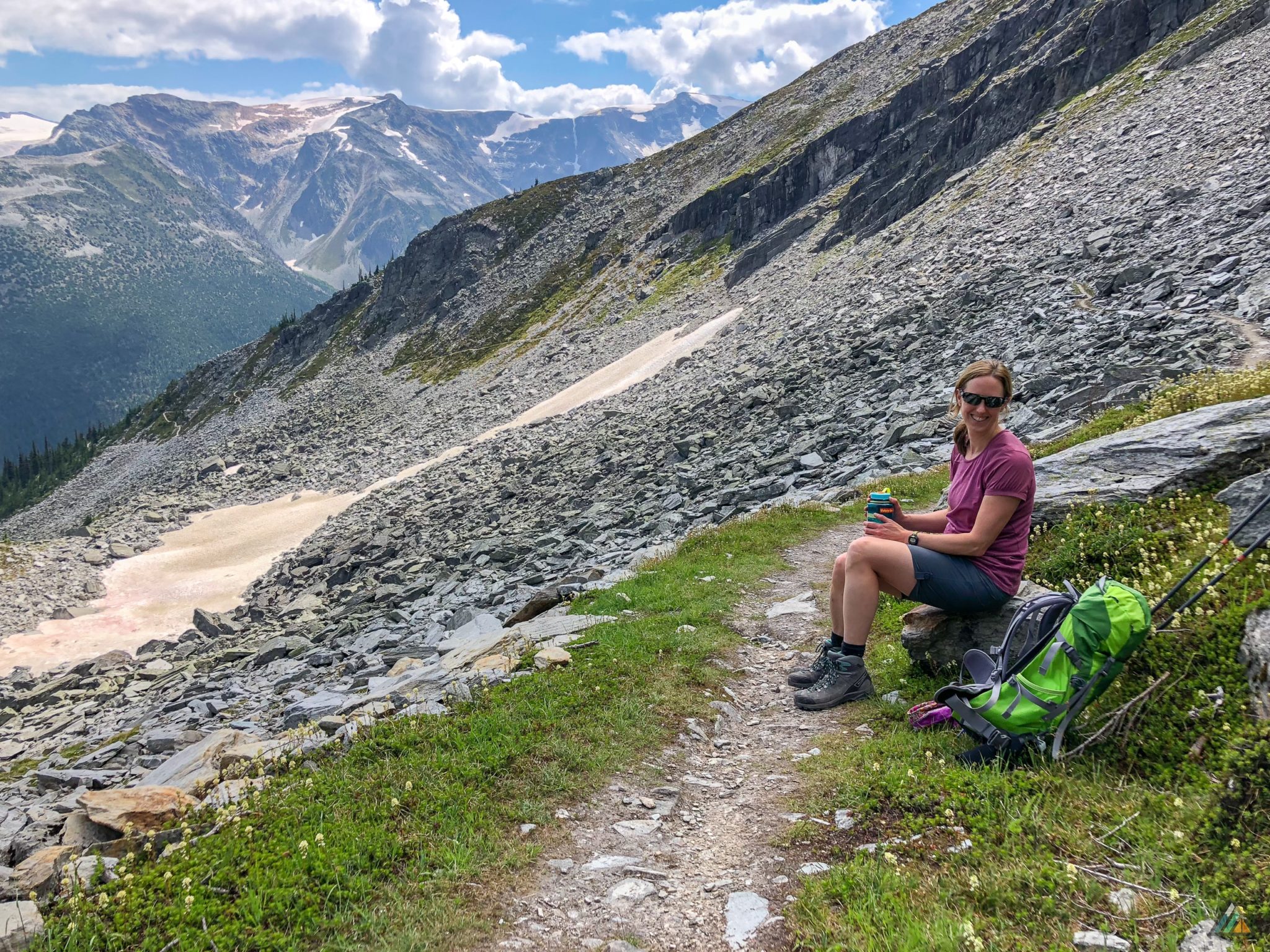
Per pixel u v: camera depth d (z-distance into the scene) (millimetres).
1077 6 94375
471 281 179500
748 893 4906
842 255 92438
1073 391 20562
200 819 6355
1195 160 44375
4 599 66125
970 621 7293
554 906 4902
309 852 5320
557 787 6371
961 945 3857
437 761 6699
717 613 11289
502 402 112438
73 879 5273
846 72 162000
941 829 5059
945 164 90812
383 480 93375
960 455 7215
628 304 132375
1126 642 5320
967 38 130250
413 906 4824
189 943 4473
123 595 69625
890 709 7215
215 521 94125
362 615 30312
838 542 15234
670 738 7438
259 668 25750
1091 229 41531
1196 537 7219
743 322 85562
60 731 25453
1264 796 4133
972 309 36156
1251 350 18266
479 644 11742
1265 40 58062
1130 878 4148
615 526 27688
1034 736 5590
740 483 26156
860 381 33781
